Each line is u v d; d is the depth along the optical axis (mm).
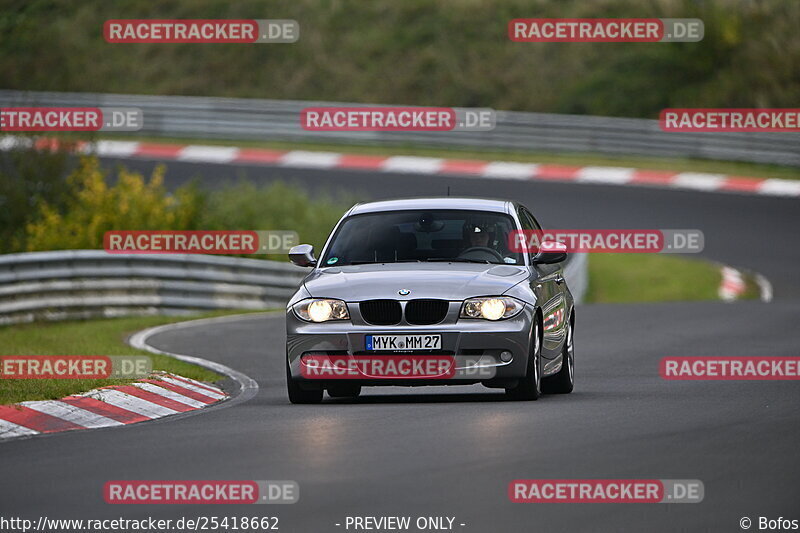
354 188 122750
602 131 138625
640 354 54969
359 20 171250
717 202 122062
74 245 84062
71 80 157750
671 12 159250
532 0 167500
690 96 150750
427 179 128500
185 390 42250
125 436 32625
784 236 110875
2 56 163375
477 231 41469
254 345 59781
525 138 140625
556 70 158875
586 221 114188
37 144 90500
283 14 172250
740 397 39781
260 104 144375
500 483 25422
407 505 23562
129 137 144625
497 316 37969
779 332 63094
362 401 40438
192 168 130625
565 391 42812
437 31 167000
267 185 109125
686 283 97000
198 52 168250
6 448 30891
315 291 38906
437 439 30906
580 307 80562
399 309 38094
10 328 69625
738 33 152875
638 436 31312
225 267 82125
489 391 43281
